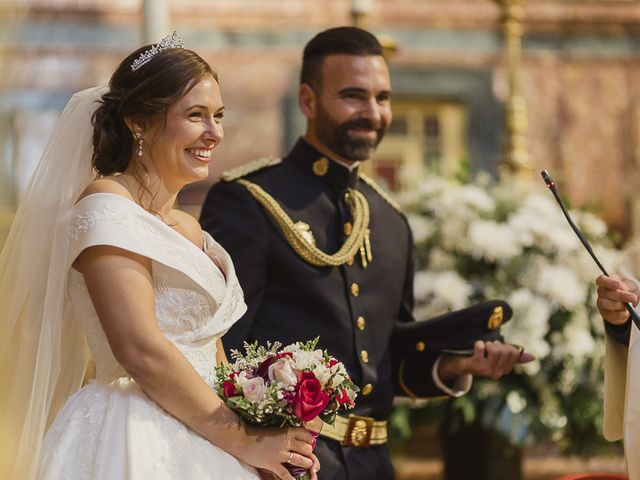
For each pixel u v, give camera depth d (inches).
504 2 341.1
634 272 204.1
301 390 152.1
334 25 470.9
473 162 481.4
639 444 185.0
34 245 160.7
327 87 211.2
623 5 494.3
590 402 262.1
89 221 153.1
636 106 491.8
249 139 465.1
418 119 482.0
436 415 268.4
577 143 486.9
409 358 223.0
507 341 253.1
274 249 204.1
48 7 438.9
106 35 447.2
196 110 159.6
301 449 159.5
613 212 485.7
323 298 204.4
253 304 201.5
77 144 164.9
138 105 158.1
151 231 156.1
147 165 161.3
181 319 159.8
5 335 159.3
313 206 211.0
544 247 266.4
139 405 152.9
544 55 488.4
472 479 273.1
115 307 149.7
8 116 162.6
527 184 287.0
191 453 151.5
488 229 263.6
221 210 208.2
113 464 148.1
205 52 465.1
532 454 402.9
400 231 224.8
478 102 482.3
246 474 156.3
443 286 259.8
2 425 155.9
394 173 479.5
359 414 205.0
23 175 425.1
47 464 150.9
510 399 257.8
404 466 382.6
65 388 169.0
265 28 468.4
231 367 159.3
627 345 195.9
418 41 480.4
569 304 257.8
